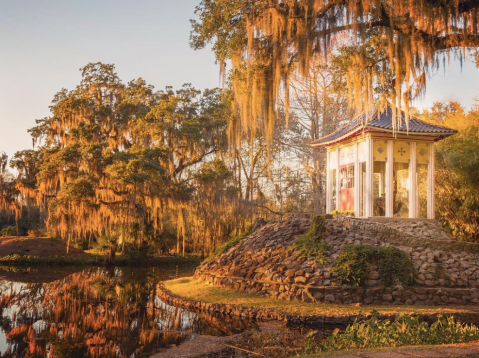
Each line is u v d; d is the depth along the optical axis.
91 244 50.06
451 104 47.19
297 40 14.57
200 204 40.12
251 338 14.61
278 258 21.73
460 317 15.99
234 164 46.56
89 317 18.95
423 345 9.81
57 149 41.19
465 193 27.19
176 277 32.59
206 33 15.96
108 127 45.84
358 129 23.91
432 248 20.45
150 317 18.72
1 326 17.30
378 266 19.02
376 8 13.73
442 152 28.94
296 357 9.57
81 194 35.03
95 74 47.41
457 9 13.40
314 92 48.41
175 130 42.94
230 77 17.03
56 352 13.71
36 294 25.11
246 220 43.91
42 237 47.50
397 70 14.90
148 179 35.59
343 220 23.09
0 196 44.62
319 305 17.98
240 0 14.80
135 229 42.34
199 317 18.44
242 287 21.06
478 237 27.17
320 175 50.88
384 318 15.85
